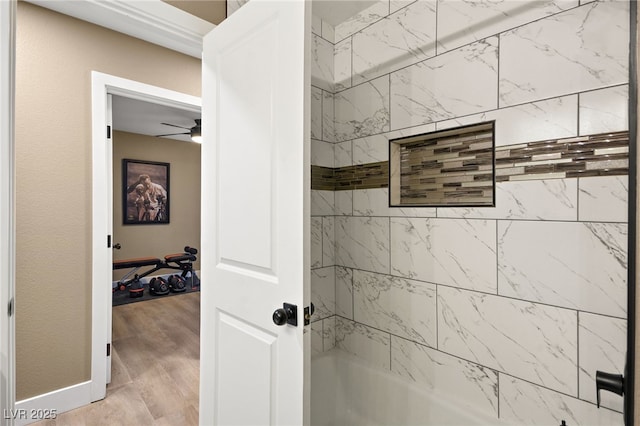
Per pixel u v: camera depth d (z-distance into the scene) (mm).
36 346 1906
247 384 1270
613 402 1141
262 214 1201
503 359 1398
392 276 1817
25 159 1870
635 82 506
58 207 1975
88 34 2076
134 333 3168
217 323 1448
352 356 2000
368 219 1945
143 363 2566
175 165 5699
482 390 1462
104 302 2129
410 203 1834
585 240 1194
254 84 1243
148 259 4785
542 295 1294
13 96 979
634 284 485
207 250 1509
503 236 1398
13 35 983
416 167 1808
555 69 1258
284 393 1101
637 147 487
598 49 1166
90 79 2086
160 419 1908
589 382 1188
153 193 5441
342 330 2084
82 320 2053
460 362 1537
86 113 2068
